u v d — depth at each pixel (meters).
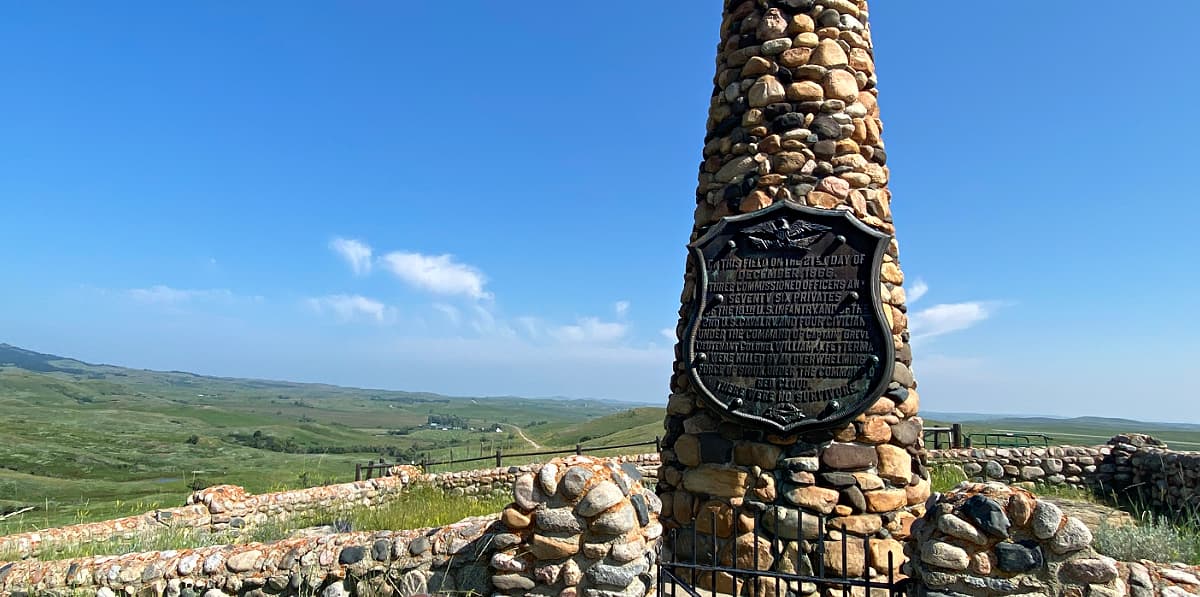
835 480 5.59
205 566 5.63
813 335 5.80
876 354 5.62
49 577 5.77
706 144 6.90
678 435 6.34
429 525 10.88
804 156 6.20
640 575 4.39
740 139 6.46
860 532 5.48
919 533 4.11
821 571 4.45
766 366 5.88
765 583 5.52
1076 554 3.65
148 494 18.27
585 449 19.42
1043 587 3.65
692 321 6.21
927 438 17.91
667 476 6.37
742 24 6.74
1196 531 8.18
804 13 6.52
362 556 5.24
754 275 6.07
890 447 5.68
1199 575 3.84
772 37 6.51
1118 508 10.70
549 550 4.40
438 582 4.93
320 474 23.91
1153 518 9.75
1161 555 6.58
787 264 5.98
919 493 5.78
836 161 6.18
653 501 4.87
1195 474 10.04
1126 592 3.71
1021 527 3.74
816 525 5.53
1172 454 10.76
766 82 6.42
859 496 5.54
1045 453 12.83
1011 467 13.04
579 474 4.46
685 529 6.06
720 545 5.82
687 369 6.16
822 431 5.71
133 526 9.94
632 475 4.84
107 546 8.53
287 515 12.18
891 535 5.50
